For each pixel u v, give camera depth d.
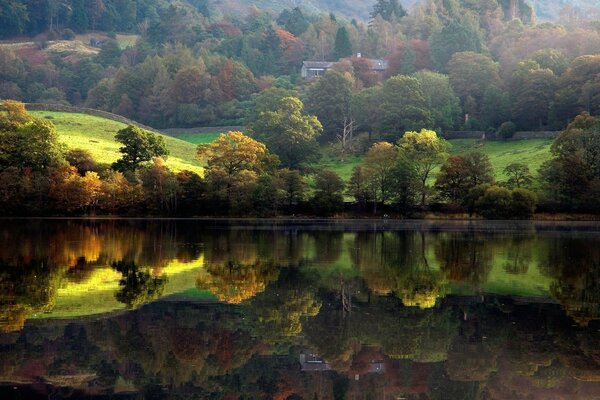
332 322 29.14
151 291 35.59
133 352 24.17
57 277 39.75
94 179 107.12
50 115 165.88
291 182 115.94
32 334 26.12
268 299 34.06
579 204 110.44
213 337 26.36
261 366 22.91
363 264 48.34
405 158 117.81
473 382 21.39
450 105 182.62
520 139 166.50
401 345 25.58
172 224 93.75
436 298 34.88
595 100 156.62
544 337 26.78
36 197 104.56
